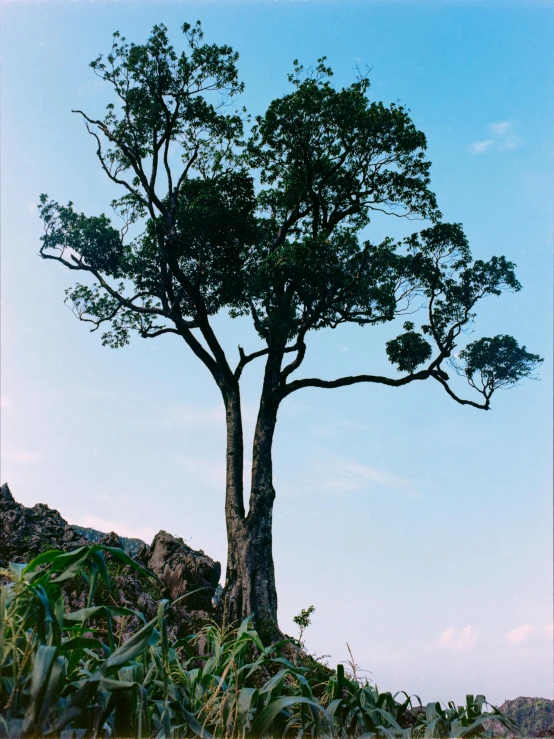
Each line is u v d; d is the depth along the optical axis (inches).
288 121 687.1
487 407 748.6
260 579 632.4
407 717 229.8
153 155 708.7
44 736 117.6
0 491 590.2
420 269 703.7
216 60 682.2
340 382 730.8
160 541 633.0
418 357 759.1
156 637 132.5
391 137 682.2
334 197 760.3
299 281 671.8
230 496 677.3
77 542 540.4
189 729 148.8
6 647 120.3
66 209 720.3
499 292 724.0
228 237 711.1
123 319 775.1
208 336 734.5
